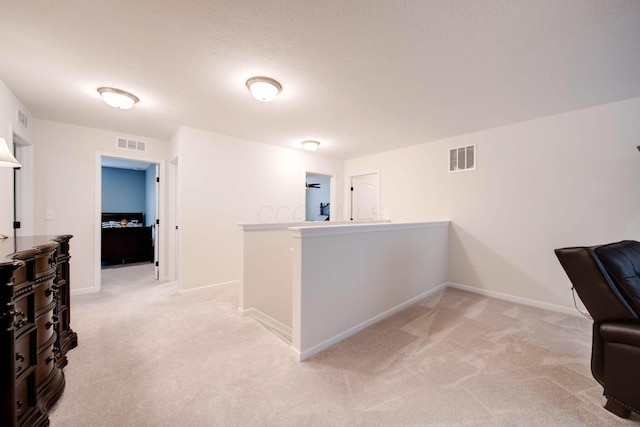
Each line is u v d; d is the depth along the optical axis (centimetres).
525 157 324
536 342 222
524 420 139
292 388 162
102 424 133
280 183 459
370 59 197
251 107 288
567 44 177
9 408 105
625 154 262
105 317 271
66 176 344
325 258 214
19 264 107
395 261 290
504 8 146
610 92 247
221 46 183
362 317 249
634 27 159
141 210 686
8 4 143
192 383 166
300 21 158
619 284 147
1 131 232
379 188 497
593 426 135
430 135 385
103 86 240
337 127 352
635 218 258
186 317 272
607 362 144
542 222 312
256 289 287
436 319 272
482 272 360
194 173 363
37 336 140
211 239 379
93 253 363
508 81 228
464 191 379
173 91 250
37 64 205
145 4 144
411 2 143
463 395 157
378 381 170
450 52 188
